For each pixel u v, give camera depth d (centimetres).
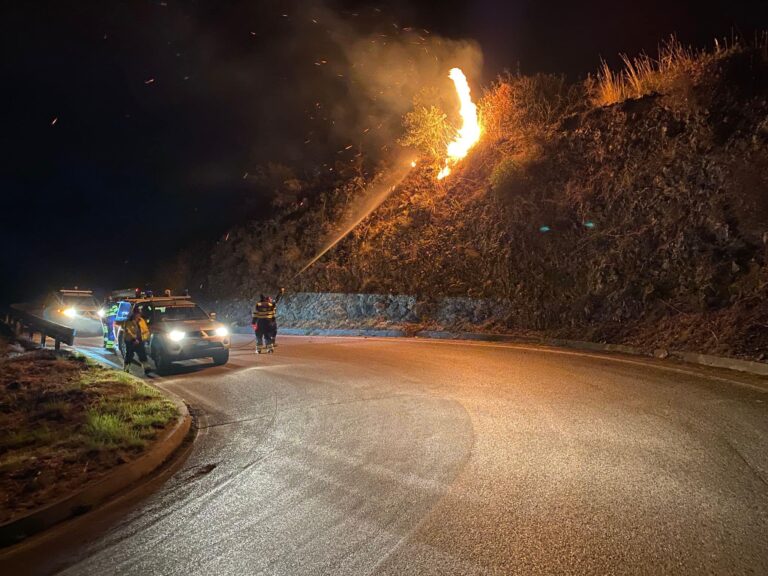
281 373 1405
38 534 545
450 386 1123
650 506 509
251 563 446
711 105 1853
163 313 1645
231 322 3114
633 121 2098
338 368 1445
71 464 707
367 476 628
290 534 494
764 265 1430
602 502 522
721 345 1278
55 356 1692
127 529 534
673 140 1908
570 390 1028
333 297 2736
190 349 1514
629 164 2005
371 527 496
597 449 676
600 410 866
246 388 1228
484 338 1945
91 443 776
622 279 1759
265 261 3325
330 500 565
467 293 2248
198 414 1012
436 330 2148
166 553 475
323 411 968
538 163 2334
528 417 842
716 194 1656
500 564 421
